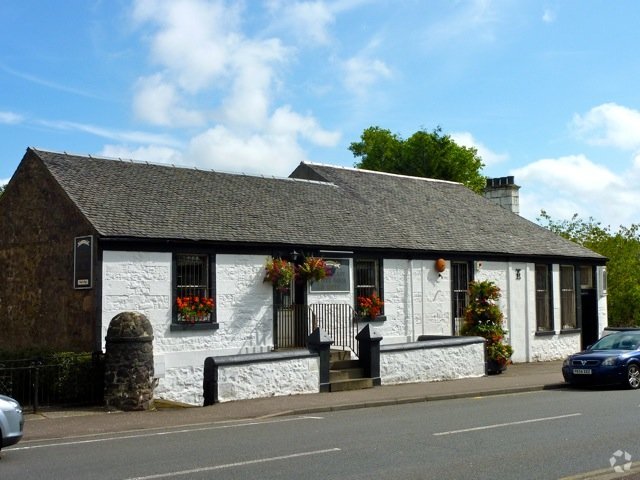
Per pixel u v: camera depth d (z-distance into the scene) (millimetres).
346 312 21656
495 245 26438
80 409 15344
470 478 8758
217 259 19094
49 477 9078
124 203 18906
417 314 23547
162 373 17750
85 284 17328
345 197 25562
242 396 16734
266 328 19844
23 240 19688
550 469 9234
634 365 19406
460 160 50094
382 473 9039
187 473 9148
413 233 24406
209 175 23172
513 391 18734
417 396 17156
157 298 17953
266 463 9703
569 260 29094
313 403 16062
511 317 26688
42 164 19266
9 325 20000
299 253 20609
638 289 34875
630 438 11328
